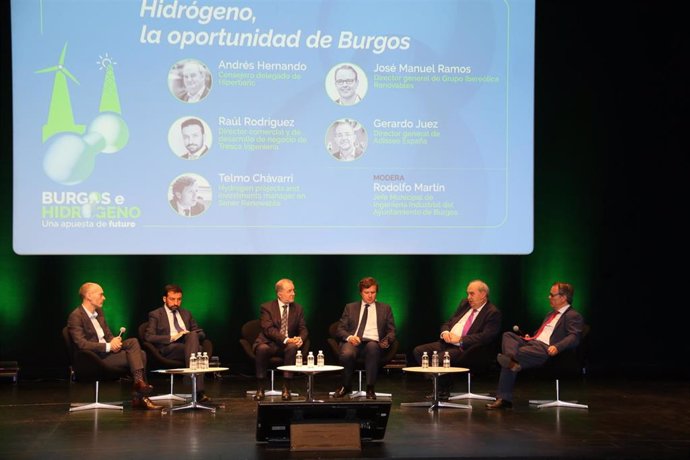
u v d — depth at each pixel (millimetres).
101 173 7828
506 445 5266
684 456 4996
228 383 8109
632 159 8766
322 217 8008
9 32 8109
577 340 6637
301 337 7223
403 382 8211
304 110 8000
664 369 8766
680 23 8711
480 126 8125
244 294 8539
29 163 7762
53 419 6215
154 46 7875
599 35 8711
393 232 8055
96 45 7828
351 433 5172
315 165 8008
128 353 6723
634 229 8703
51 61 7781
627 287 8711
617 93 8727
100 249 7824
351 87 8031
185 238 7902
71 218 7797
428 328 8703
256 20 7961
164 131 7883
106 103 7832
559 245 8719
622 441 5383
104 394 7461
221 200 7930
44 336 8305
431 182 8086
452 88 8102
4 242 8211
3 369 8078
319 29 8016
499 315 7039
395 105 8070
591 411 6500
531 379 8359
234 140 7941
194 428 5840
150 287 8430
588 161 8734
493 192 8133
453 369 6445
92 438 5512
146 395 6684
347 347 7051
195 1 7914
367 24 8055
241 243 7945
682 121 8758
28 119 7762
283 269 8578
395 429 5789
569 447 5203
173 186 7891
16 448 5227
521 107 8156
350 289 8641
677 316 8727
